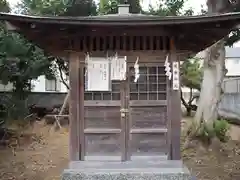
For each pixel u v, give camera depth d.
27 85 13.48
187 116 19.62
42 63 12.82
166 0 12.87
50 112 17.50
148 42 6.23
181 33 5.95
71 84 6.26
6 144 10.68
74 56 6.24
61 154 9.57
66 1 13.27
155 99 6.29
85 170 6.03
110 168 6.10
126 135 6.24
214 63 9.60
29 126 13.64
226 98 17.48
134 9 13.98
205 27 5.67
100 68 6.19
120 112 6.26
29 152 9.83
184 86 20.31
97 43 6.19
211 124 9.70
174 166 6.12
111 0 13.76
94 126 6.28
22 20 5.26
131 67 6.26
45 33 5.88
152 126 6.27
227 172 7.64
